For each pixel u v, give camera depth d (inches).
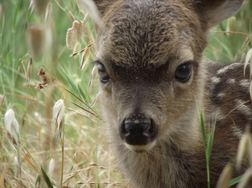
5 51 557.6
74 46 456.4
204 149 434.6
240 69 473.7
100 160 498.3
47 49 328.8
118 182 477.1
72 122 528.4
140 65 390.9
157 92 390.9
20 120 536.4
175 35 396.2
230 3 436.8
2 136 491.2
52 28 335.9
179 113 409.7
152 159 434.6
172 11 403.9
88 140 514.6
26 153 465.7
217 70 477.7
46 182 416.2
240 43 571.5
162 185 441.4
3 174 444.8
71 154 508.7
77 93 520.4
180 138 426.3
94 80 491.8
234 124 442.0
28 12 548.7
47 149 490.0
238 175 429.1
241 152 351.6
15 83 553.6
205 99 445.7
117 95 394.0
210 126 437.7
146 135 378.9
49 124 465.4
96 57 416.2
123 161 448.8
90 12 354.6
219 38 576.4
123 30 394.6
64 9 489.7
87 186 470.3
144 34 391.5
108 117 436.1
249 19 573.0
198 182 437.7
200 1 430.9
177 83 400.5
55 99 529.3
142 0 407.2
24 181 464.8
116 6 412.8
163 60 391.2
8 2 593.0
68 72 537.3
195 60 418.0
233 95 456.8
